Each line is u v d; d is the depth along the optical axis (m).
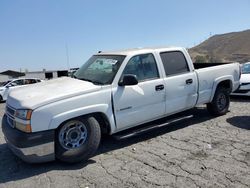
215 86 6.87
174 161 4.62
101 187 3.87
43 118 4.27
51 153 4.39
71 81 5.23
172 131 6.23
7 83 19.56
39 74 57.75
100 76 5.25
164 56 5.91
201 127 6.41
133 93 5.21
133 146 5.42
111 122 4.95
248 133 5.84
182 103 6.10
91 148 4.64
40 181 4.13
